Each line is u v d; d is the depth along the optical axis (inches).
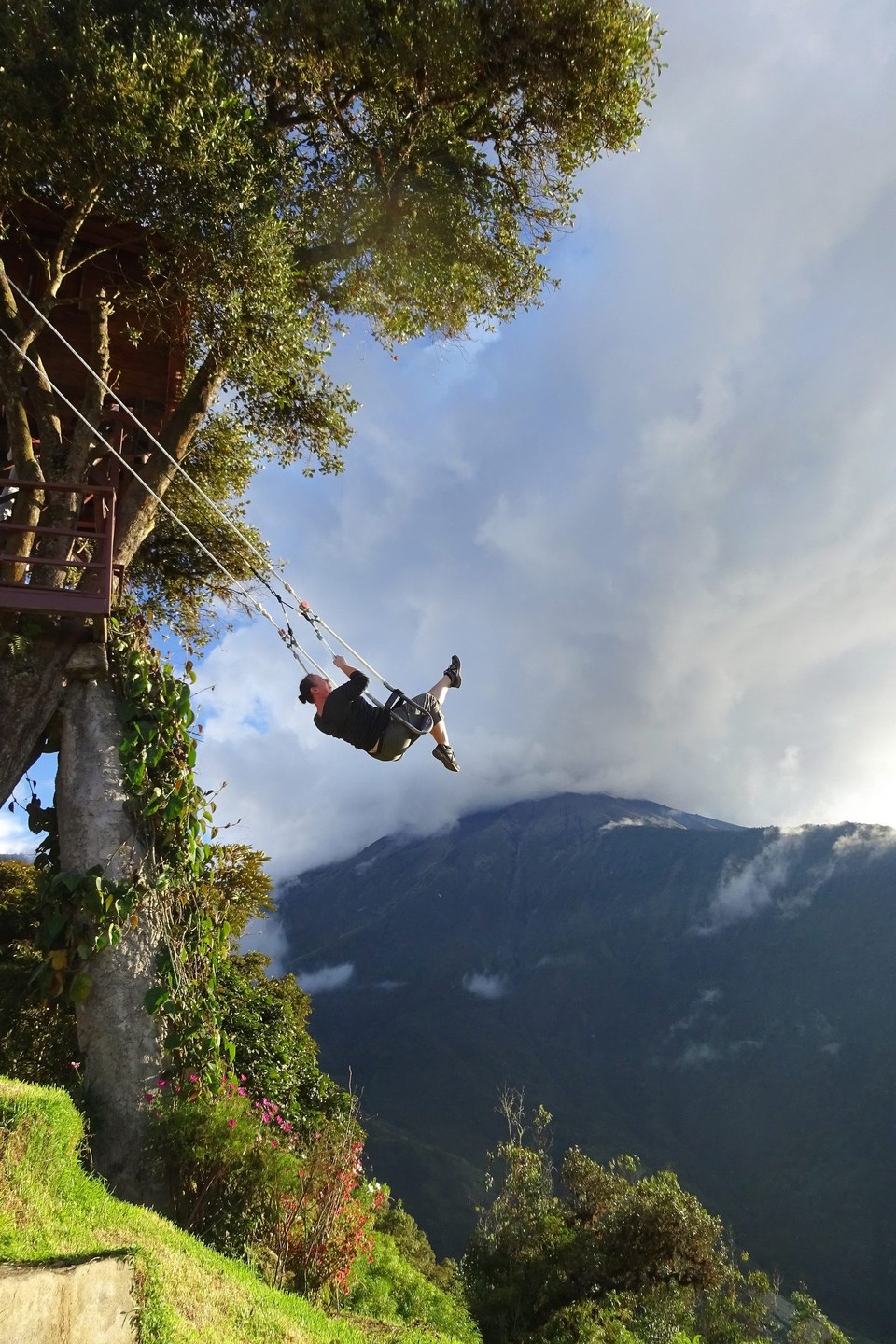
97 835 442.6
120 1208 287.4
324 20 478.6
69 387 597.0
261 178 498.3
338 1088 627.5
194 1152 358.0
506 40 516.7
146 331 613.6
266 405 692.7
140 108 426.6
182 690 476.1
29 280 585.0
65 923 423.2
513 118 576.4
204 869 486.0
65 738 460.4
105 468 544.7
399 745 335.3
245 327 518.6
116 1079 401.7
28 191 496.1
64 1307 178.1
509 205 606.9
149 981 427.2
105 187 468.1
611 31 516.4
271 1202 360.8
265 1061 596.1
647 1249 951.6
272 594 415.2
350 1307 387.9
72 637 466.3
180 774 464.1
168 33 439.8
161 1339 199.2
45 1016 488.1
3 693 450.9
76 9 426.0
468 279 610.2
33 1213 237.5
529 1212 1042.7
